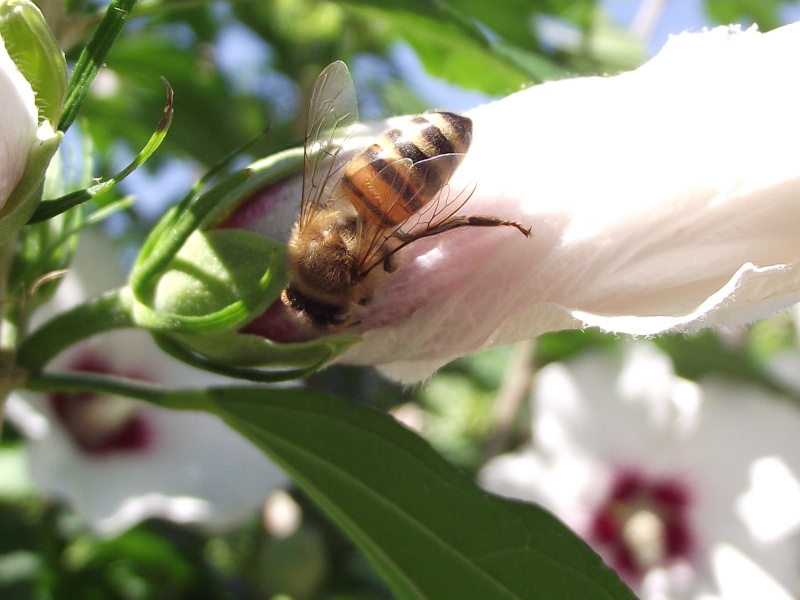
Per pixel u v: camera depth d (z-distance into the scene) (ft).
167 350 0.22
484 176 0.21
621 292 0.20
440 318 0.21
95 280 0.34
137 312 0.21
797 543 0.41
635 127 0.20
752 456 0.41
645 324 0.18
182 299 0.21
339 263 0.21
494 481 0.41
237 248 0.21
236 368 0.21
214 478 0.34
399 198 0.21
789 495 0.41
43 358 0.22
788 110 0.19
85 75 0.18
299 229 0.21
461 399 0.62
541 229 0.20
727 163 0.19
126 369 0.37
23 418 0.32
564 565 0.22
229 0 0.27
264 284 0.20
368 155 0.21
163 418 0.35
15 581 0.36
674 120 0.20
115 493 0.33
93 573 0.39
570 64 0.44
